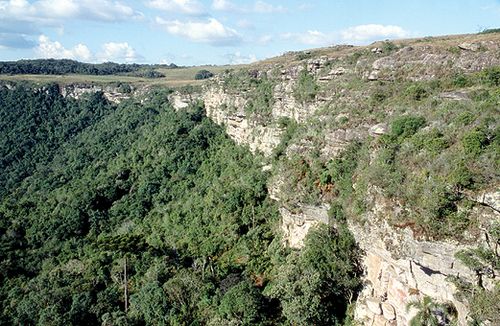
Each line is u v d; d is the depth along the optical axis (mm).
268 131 83938
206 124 108312
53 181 111875
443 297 35594
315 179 54312
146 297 53875
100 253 68500
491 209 32438
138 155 107438
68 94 167000
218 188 81062
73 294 57750
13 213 90062
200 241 69500
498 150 33406
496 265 31406
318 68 82250
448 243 34000
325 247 48062
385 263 41938
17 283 66250
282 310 48688
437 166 36031
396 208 38656
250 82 96625
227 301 49188
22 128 145375
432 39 85875
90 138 139500
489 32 76375
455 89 52625
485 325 31422
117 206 90438
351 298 47094
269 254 61438
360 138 52344
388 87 60688
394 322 40344
